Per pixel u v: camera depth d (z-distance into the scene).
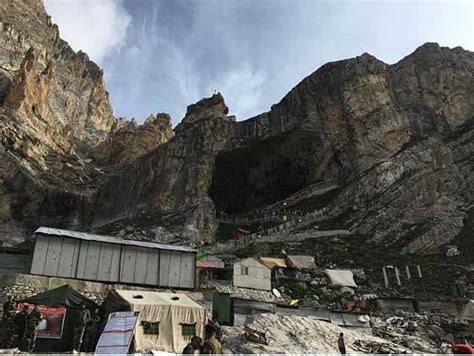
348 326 32.34
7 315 21.11
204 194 78.56
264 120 93.31
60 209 83.00
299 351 24.08
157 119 130.12
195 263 35.22
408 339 30.23
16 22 134.00
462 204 68.12
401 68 95.94
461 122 85.81
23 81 101.25
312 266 49.81
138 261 33.44
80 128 145.75
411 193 68.69
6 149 85.81
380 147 79.44
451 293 45.38
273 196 92.75
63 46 157.88
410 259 56.06
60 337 21.47
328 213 72.56
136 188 84.94
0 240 70.94
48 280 28.23
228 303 30.59
